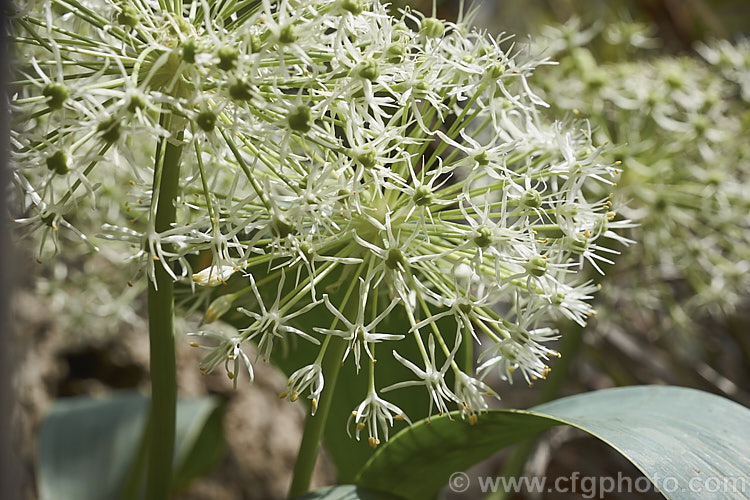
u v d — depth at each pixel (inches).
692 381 30.7
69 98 15.4
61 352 29.6
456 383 16.8
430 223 17.0
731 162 25.5
